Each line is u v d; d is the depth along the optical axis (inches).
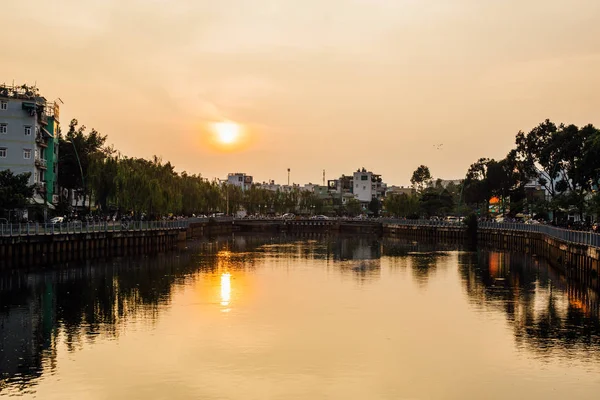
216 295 2197.3
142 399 1190.9
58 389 1233.4
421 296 2198.6
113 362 1397.6
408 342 1569.9
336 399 1197.7
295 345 1540.4
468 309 1966.0
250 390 1240.2
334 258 3604.8
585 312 1907.0
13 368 1350.9
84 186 4451.3
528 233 3939.5
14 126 3774.6
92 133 5032.0
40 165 3902.6
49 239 2999.5
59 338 1585.9
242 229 7416.3
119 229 3654.0
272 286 2426.2
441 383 1279.5
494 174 5649.6
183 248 4296.3
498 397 1206.9
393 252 4047.7
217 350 1493.6
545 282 2519.7
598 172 3302.2
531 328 1706.4
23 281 2450.8
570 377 1310.3
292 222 7332.7
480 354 1467.8
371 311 1937.7
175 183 5497.1
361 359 1432.1
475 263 3277.6
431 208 7313.0
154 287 2354.8
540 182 4623.5
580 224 3745.1
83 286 2356.1
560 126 4584.2
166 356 1443.2
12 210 3243.1
